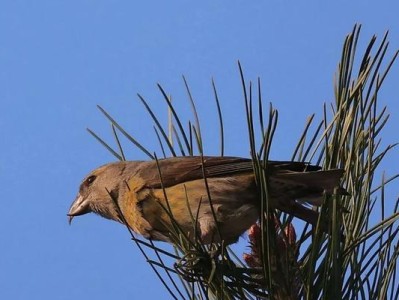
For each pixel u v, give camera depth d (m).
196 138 6.98
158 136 7.11
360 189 5.94
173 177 7.66
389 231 5.72
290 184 6.44
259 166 5.39
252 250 6.33
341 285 5.42
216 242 7.39
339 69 6.04
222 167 7.52
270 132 5.34
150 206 7.76
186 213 7.54
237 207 7.40
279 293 5.74
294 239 6.24
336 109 6.07
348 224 5.88
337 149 6.11
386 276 5.59
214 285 5.89
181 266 5.70
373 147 5.93
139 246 5.57
